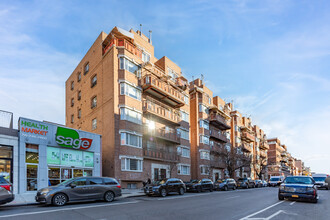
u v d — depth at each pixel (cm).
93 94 3125
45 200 1266
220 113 4916
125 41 2881
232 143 5494
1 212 1071
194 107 4338
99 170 2383
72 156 2197
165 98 3322
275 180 5116
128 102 2753
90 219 919
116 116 2645
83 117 3350
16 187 1769
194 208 1224
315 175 3250
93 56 3266
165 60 3616
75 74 3844
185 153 3719
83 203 1416
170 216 990
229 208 1236
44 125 2020
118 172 2528
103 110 2833
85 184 1429
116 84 2722
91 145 2355
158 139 3192
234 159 4675
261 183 4634
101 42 3084
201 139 4219
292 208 1231
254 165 6462
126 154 2608
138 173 2725
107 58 2883
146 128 2933
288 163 12050
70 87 3997
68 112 3956
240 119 6103
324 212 1116
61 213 1036
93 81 3206
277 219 943
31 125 1933
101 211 1096
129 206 1276
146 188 1989
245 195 2067
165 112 3306
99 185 1477
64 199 1320
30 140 1909
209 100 4722
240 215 1030
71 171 2172
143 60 3206
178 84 3656
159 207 1245
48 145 2022
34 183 1897
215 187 3056
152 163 3019
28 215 984
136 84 2908
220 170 4700
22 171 1822
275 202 1484
